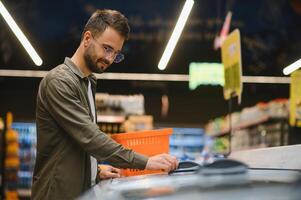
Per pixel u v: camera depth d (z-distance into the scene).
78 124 1.90
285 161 1.97
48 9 7.56
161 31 7.93
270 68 8.36
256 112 8.49
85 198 1.10
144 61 8.86
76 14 7.68
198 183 0.99
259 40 7.92
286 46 7.90
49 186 2.00
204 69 8.23
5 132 8.52
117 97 9.47
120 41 2.07
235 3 7.47
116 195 1.11
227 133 9.58
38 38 8.05
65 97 1.93
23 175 9.02
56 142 2.00
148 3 7.52
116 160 1.85
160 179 1.30
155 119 10.11
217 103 10.15
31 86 9.78
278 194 0.85
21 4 7.35
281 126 7.39
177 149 9.99
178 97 10.13
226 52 4.01
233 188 0.92
